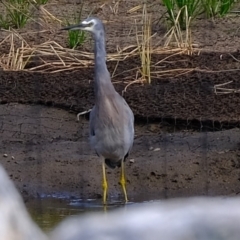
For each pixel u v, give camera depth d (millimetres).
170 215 2758
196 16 19547
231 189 11203
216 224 2725
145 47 16922
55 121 13812
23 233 2781
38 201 11023
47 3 21719
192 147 12359
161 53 16984
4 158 12273
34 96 14766
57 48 17641
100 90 10961
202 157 11961
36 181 11602
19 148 12680
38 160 12180
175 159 11969
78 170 11867
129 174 11750
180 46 17250
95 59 11102
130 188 11445
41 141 13023
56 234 2793
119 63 16562
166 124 13445
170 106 13953
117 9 21031
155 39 18500
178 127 13352
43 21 20031
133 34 19109
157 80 15453
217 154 12016
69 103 14352
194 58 16609
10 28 19453
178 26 18125
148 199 11086
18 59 16688
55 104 14367
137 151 12445
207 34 18734
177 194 11172
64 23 19984
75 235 2730
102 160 11148
